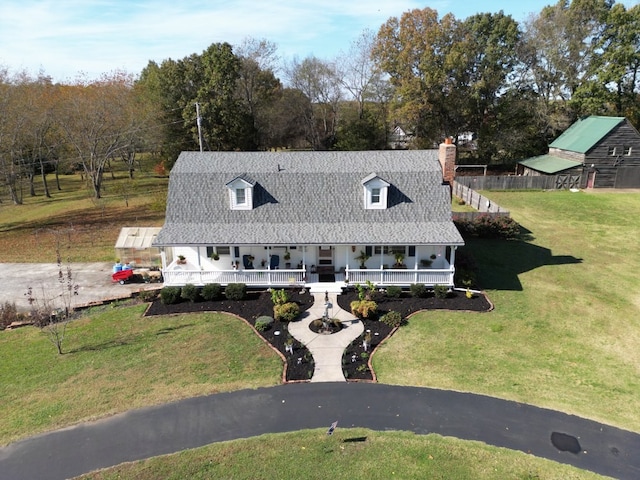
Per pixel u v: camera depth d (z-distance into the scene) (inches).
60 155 2593.5
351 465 603.5
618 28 2261.3
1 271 1305.4
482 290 1133.1
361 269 1113.4
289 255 1144.2
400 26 2289.6
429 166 1204.5
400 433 661.9
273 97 2839.6
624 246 1435.8
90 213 1946.4
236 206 1142.3
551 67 2465.6
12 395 754.2
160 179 2755.9
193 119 2215.8
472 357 852.6
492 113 2532.0
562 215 1754.4
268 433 663.8
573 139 2233.0
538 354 866.8
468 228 1515.7
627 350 885.2
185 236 1080.2
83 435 662.5
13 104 2030.0
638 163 2110.0
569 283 1176.8
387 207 1137.4
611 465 605.0
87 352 880.3
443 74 2224.4
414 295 1076.5
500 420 688.4
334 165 1225.4
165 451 632.4
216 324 973.8
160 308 1049.5
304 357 850.1
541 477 585.0
